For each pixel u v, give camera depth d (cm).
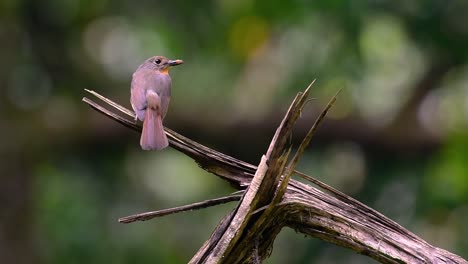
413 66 1318
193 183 1420
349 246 541
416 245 541
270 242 545
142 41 1376
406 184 1316
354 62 1230
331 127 1310
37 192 1367
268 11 1297
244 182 561
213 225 1378
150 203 1388
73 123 1364
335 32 1230
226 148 1379
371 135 1320
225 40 1348
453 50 1269
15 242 1337
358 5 1210
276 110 1327
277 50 1325
